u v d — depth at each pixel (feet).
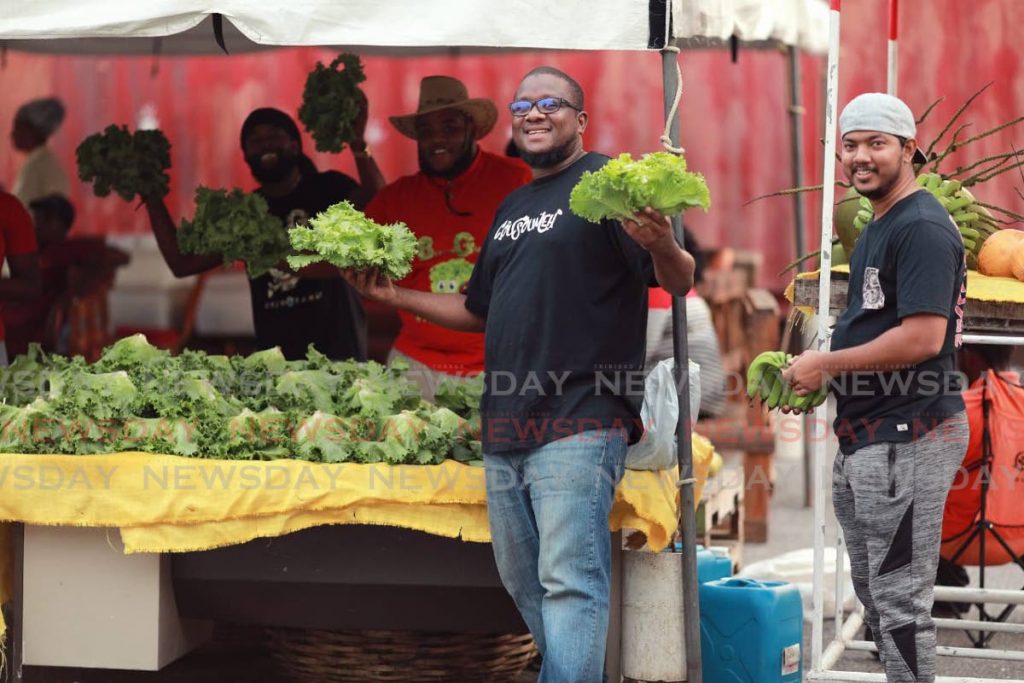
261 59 36.24
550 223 13.96
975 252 17.94
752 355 32.65
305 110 23.34
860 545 14.48
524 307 13.92
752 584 17.28
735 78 38.91
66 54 29.30
